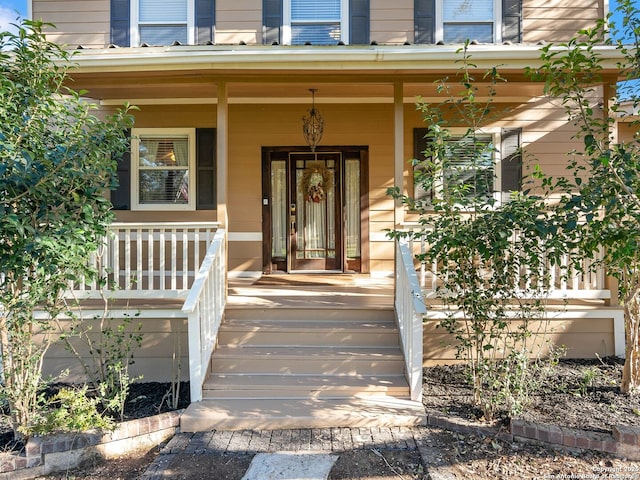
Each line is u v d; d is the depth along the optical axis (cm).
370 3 664
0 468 316
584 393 396
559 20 660
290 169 705
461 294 402
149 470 311
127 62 469
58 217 347
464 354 442
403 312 438
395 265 482
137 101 665
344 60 462
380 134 682
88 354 475
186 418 365
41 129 368
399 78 498
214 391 404
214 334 448
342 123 682
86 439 333
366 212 688
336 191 706
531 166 657
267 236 696
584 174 652
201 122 681
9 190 326
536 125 661
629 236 310
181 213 684
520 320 448
